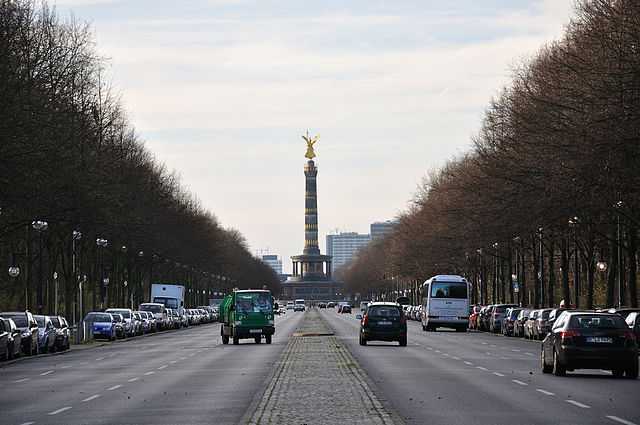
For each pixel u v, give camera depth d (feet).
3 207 241.76
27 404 106.52
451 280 373.81
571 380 131.34
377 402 97.45
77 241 364.38
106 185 299.79
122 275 496.64
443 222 449.48
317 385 118.32
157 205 448.65
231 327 269.44
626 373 136.98
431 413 90.84
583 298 424.87
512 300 404.16
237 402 103.60
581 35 233.55
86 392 120.57
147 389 122.72
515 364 167.12
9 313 227.20
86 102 311.68
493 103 341.62
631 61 200.95
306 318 602.85
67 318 342.23
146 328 389.39
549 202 245.24
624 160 207.62
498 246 408.26
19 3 246.06
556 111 231.30
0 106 211.61
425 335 327.67
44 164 231.91
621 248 262.47
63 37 288.51
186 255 565.12
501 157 289.74
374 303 243.40
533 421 84.58
